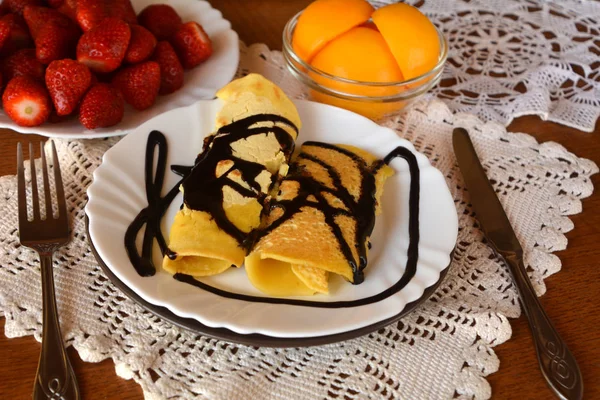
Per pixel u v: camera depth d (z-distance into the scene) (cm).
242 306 57
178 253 59
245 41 79
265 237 60
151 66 70
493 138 71
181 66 72
